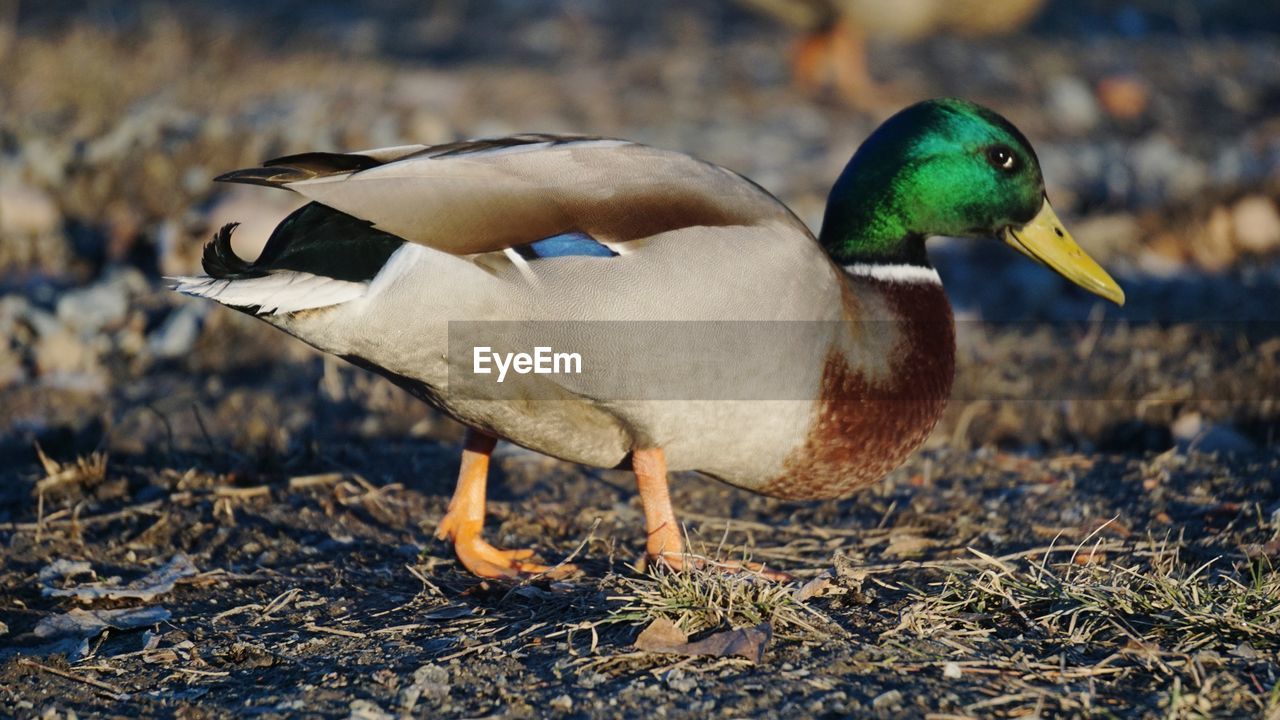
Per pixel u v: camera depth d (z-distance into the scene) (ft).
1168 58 71.97
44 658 18.66
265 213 38.40
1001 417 29.32
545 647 18.31
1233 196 43.29
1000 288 38.81
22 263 38.55
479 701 16.90
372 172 18.49
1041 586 19.15
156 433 28.91
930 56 70.90
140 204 41.32
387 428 29.45
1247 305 36.01
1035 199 22.95
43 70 53.21
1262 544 21.57
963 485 26.12
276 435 27.81
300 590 21.30
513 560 22.07
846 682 16.92
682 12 81.20
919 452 27.96
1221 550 21.59
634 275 19.01
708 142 54.54
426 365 19.31
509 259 18.74
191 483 25.80
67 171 43.16
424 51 69.97
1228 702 16.06
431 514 25.02
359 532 24.07
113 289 35.65
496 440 22.35
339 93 57.06
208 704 17.28
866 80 63.67
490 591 20.92
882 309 21.68
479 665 17.78
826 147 54.24
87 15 68.95
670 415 19.88
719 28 77.51
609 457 21.11
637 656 17.76
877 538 23.67
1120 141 57.00
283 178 18.70
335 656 18.61
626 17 79.82
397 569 22.30
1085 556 21.79
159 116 48.06
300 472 26.71
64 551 22.90
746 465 20.97
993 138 22.49
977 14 59.31
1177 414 28.89
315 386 31.65
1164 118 61.05
